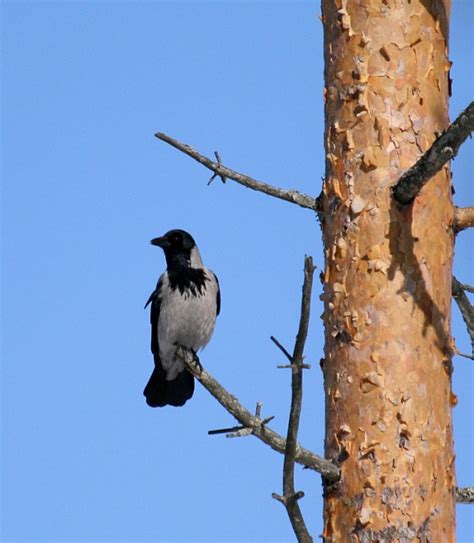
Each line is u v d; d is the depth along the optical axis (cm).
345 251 959
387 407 905
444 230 969
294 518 803
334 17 1023
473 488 949
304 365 792
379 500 888
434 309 939
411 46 992
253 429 889
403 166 962
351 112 988
